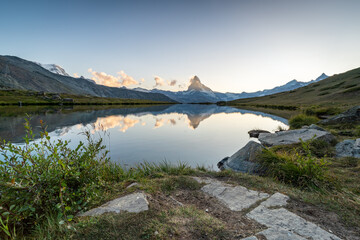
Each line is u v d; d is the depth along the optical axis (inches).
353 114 634.2
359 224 129.3
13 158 132.4
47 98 4224.9
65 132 660.1
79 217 129.9
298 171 222.1
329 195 178.2
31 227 122.3
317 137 412.2
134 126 928.3
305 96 3287.4
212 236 112.2
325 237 113.0
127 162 379.2
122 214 129.5
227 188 195.8
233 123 1093.1
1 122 912.9
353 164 282.2
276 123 1082.7
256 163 282.0
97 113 1692.9
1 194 125.7
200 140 607.5
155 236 109.6
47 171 136.3
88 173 166.9
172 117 1501.0
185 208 146.6
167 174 245.8
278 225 125.6
